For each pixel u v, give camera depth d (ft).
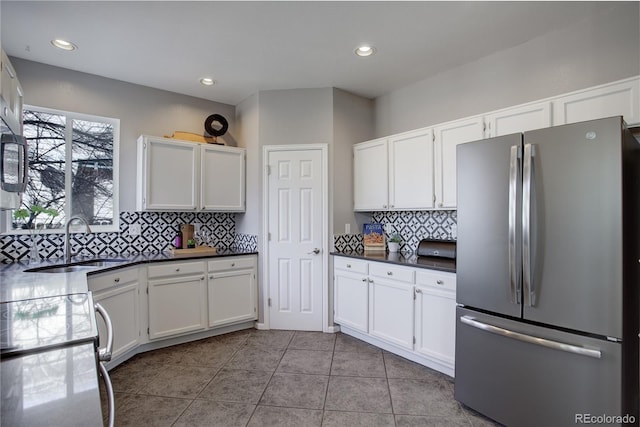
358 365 9.05
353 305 10.84
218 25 7.98
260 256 12.05
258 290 12.08
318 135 11.85
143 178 10.69
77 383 2.69
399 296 9.37
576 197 5.47
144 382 8.14
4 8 7.20
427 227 10.98
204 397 7.48
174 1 7.04
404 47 9.07
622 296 5.08
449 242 9.88
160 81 11.27
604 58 7.53
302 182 11.83
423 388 7.86
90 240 10.58
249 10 7.39
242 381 8.20
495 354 6.48
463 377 7.03
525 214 5.92
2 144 5.70
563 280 5.59
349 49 9.17
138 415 6.80
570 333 5.55
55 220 10.37
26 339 3.38
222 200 12.19
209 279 11.03
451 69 10.38
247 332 11.64
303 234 11.81
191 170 11.50
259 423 6.56
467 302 6.95
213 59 9.73
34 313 4.21
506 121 8.13
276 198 11.98
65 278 6.53
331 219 11.68
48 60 9.73
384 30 8.24
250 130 12.56
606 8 7.38
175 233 12.16
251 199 12.48
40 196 10.19
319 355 9.70
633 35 7.16
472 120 8.70
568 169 5.54
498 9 7.40
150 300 9.94
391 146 10.78
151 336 9.91
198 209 11.64
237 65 10.12
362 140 12.55
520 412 6.11
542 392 5.84
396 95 12.01
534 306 5.90
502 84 9.24
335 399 7.40
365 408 7.06
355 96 12.42
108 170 11.27
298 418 6.73
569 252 5.53
